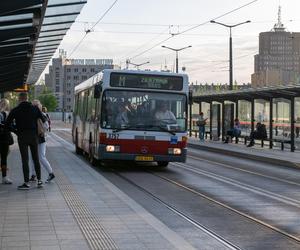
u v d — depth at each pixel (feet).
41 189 41.11
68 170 55.72
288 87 82.69
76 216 30.35
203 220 32.09
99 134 57.98
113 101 58.13
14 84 120.78
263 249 25.14
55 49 95.50
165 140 58.39
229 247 25.16
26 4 40.09
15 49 64.18
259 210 36.04
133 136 57.88
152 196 41.50
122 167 64.49
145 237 25.45
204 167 67.62
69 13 59.82
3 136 43.73
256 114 114.73
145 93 58.65
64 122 354.13
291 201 40.24
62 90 519.60
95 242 24.29
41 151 44.57
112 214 31.17
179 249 23.27
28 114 40.75
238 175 58.90
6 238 24.79
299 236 28.19
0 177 48.65
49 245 23.58
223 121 122.31
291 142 92.99
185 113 59.21
